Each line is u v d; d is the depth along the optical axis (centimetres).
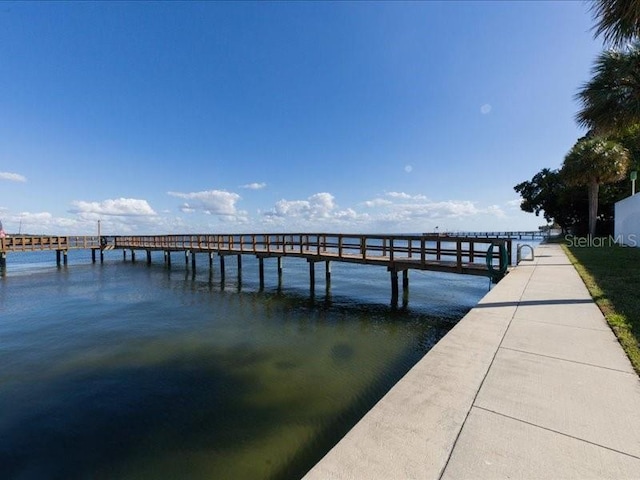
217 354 749
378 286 1587
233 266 2727
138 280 1959
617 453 184
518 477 167
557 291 627
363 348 781
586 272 849
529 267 996
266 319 1059
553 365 299
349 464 175
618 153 1948
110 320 1053
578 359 312
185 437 441
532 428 207
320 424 467
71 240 2944
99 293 1539
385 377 618
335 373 639
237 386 589
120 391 576
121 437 445
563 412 224
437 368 295
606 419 216
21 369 673
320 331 923
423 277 1822
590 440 196
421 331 914
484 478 166
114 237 3253
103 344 824
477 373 284
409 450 187
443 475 168
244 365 684
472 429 206
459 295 1333
